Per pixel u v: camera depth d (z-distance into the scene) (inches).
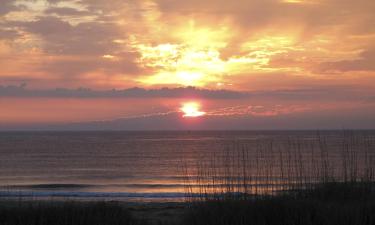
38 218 498.3
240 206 506.6
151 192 1216.2
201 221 483.5
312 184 711.1
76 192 1186.6
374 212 472.7
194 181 1493.6
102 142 5511.8
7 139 6776.6
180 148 3932.1
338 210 486.0
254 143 4153.5
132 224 510.0
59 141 5885.8
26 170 2142.0
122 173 1967.3
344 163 762.8
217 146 4192.9
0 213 515.5
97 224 482.0
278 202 510.3
